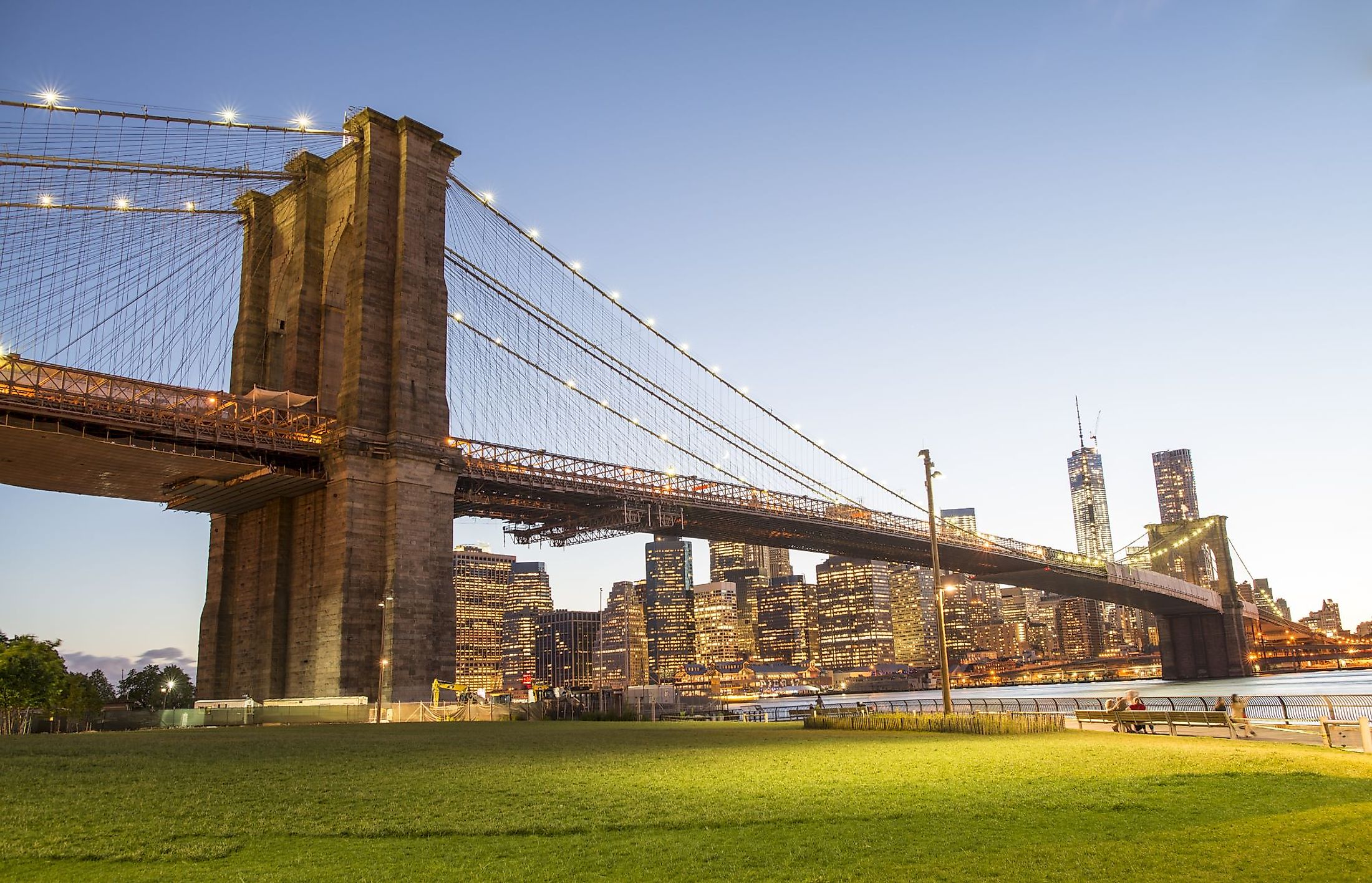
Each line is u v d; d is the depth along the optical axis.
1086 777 21.38
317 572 74.56
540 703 70.38
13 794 19.61
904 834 14.78
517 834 15.37
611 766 25.45
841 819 16.22
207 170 79.62
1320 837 13.95
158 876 12.63
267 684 75.38
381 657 70.75
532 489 90.88
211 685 80.19
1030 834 14.73
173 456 68.44
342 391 75.88
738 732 43.69
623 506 97.88
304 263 84.19
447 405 79.31
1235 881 11.71
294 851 14.20
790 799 18.34
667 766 25.05
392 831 15.59
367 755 29.47
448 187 87.31
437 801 18.80
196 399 70.25
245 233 89.88
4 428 61.38
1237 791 18.62
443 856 13.72
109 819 16.66
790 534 123.62
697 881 12.18
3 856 13.74
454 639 74.75
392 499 73.69
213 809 17.84
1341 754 25.50
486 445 88.00
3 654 88.81
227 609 82.31
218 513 84.12
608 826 15.80
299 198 86.19
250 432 71.50
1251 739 32.75
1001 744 31.23
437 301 80.75
